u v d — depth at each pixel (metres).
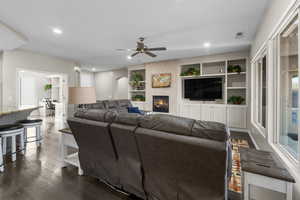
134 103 7.18
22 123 3.24
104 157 1.98
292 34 1.86
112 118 1.80
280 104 2.15
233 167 2.52
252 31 3.38
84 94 2.49
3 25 2.97
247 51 4.85
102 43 4.18
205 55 5.46
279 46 2.11
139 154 1.65
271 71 2.29
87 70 8.91
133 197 1.85
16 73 4.60
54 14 2.68
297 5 1.40
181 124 1.38
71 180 2.18
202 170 1.29
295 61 1.80
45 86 8.71
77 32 3.44
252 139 4.01
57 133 4.68
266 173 1.29
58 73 5.73
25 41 3.68
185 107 5.90
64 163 2.57
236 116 5.00
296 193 1.42
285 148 1.94
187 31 3.39
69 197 1.83
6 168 2.51
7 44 3.76
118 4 2.38
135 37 3.75
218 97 5.46
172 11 2.59
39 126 3.55
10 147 3.25
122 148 1.76
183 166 1.38
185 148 1.29
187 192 1.42
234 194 1.87
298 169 1.44
